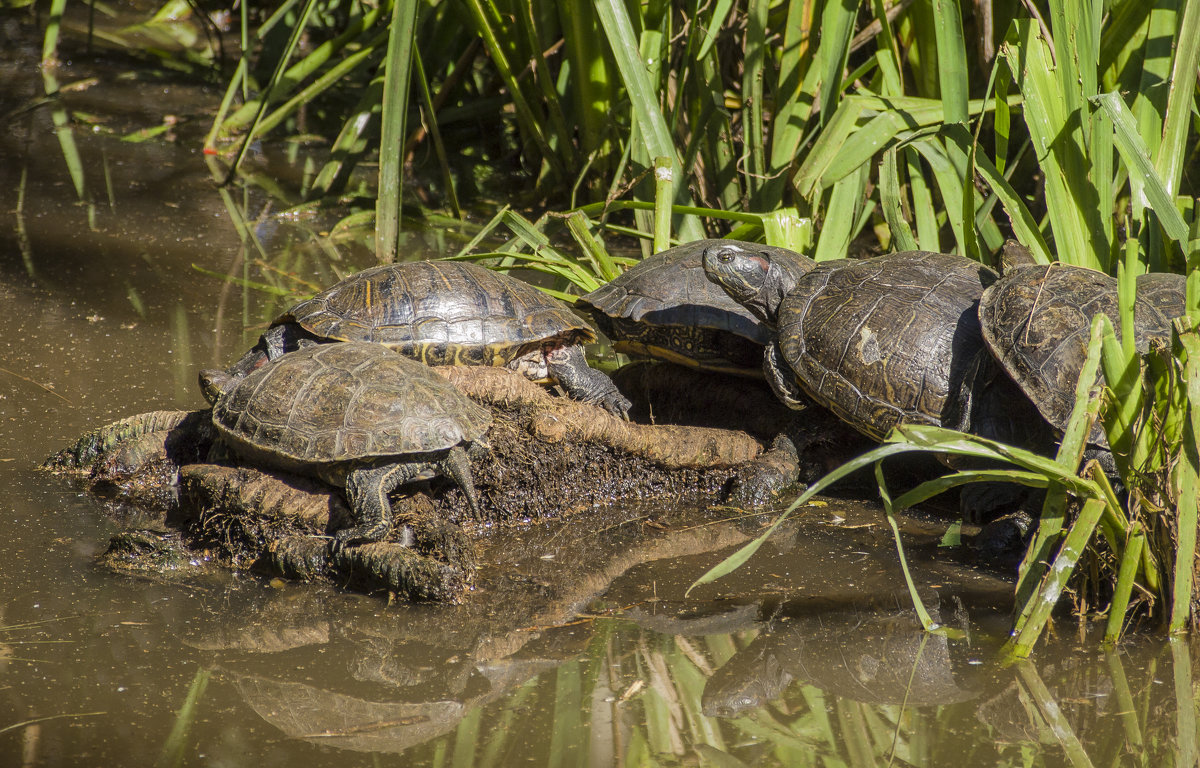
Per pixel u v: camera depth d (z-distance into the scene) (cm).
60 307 1975
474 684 962
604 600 1153
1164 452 1059
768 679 980
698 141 2083
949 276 1454
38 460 1446
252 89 3581
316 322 1460
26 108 3269
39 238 2325
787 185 2227
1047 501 1062
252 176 2880
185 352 1811
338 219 2609
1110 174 1519
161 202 2623
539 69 2498
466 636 1059
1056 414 1216
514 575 1216
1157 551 1069
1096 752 857
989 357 1338
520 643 1048
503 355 1484
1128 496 1062
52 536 1254
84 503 1351
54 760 820
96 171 2822
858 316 1427
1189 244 1084
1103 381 1203
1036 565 1052
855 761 845
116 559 1199
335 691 946
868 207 2119
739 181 2400
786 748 862
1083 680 973
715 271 1537
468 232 2523
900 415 1365
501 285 1530
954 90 1702
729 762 839
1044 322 1265
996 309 1323
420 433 1223
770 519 1402
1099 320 1055
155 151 3023
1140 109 1620
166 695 927
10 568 1166
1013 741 875
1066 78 1530
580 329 1537
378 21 3159
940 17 1669
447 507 1356
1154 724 896
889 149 1789
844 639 1062
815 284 1520
